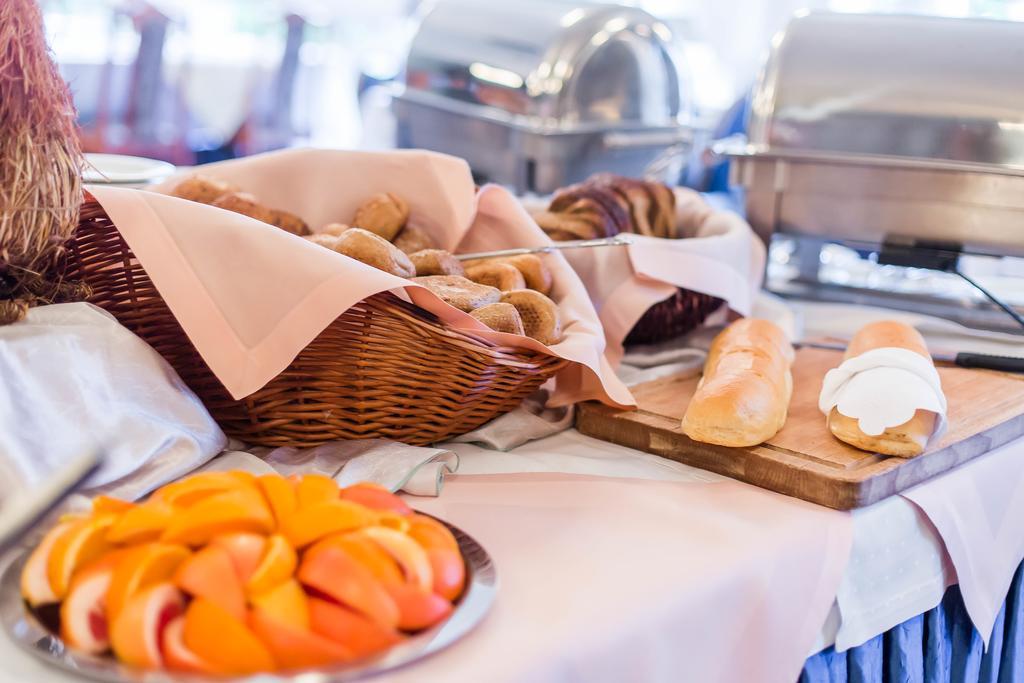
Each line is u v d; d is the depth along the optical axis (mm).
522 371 815
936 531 810
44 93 662
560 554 648
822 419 891
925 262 1197
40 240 688
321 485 543
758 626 663
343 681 455
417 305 750
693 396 899
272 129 3521
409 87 1929
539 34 1715
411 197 997
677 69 1829
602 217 1082
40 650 477
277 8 3576
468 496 737
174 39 3334
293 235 747
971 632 895
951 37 1208
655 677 595
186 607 472
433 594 499
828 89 1223
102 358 697
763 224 1280
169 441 702
